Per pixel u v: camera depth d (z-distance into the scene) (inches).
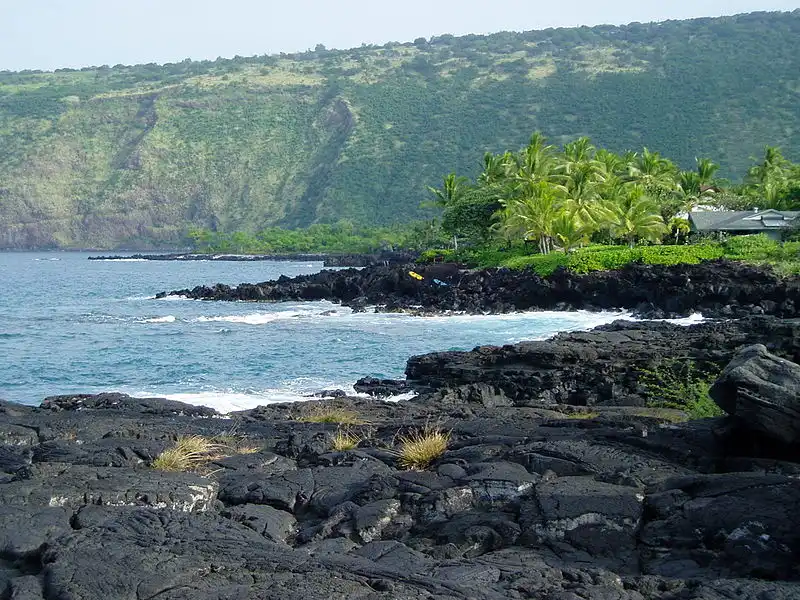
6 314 2502.5
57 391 1218.0
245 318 2306.8
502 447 483.8
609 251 2524.6
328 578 289.3
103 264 6914.4
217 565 298.4
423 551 355.9
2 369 1423.5
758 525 341.1
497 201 3353.8
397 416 816.9
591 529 360.5
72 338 1865.2
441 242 5354.3
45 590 280.7
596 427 583.5
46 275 5152.6
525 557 343.3
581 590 287.0
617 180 3304.6
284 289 3016.7
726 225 3016.7
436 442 501.4
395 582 289.9
